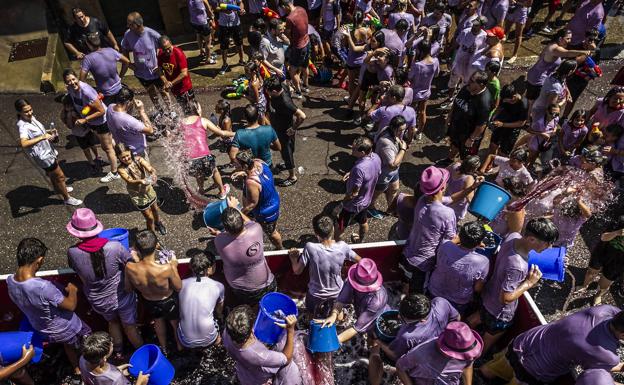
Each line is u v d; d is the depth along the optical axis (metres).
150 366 4.55
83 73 7.66
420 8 9.75
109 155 7.54
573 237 5.93
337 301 4.73
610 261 5.48
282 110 6.71
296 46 8.75
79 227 4.59
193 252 6.65
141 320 5.32
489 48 7.80
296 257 5.18
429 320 4.21
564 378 4.48
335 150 8.27
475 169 5.55
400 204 5.71
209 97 9.42
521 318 5.06
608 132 6.63
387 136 6.23
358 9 9.95
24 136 6.46
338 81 9.86
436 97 9.39
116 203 7.41
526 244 4.39
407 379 4.15
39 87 9.72
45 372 5.29
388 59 7.55
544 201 5.68
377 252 5.68
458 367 3.87
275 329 4.39
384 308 4.61
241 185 7.58
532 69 8.03
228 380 5.16
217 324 5.16
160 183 7.62
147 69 8.27
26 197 7.57
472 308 5.32
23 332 4.65
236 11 9.30
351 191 5.80
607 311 4.02
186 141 6.73
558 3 10.50
